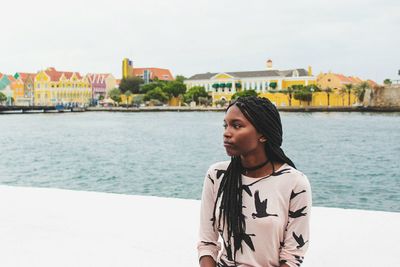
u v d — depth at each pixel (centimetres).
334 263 307
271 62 10331
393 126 5172
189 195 1758
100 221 416
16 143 3884
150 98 10412
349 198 1695
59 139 4188
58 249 339
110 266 305
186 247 341
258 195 143
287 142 3703
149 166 2561
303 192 144
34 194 534
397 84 7131
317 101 8081
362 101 7650
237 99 149
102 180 2156
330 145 3478
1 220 422
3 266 306
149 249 337
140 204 480
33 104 9594
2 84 9288
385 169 2356
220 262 154
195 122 6494
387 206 1551
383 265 302
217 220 154
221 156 2984
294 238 145
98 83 10719
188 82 10469
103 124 6166
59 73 9894
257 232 142
